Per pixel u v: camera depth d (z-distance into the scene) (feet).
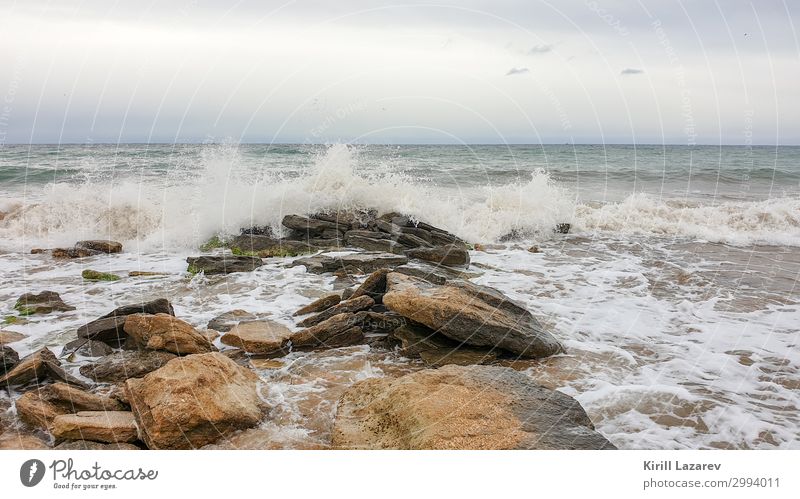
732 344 22.63
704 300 28.91
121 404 16.46
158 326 19.95
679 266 36.99
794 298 29.35
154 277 32.63
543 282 32.35
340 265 34.12
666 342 22.90
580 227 51.37
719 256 40.52
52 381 18.22
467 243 44.29
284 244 39.58
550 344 21.30
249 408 16.08
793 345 22.53
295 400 17.52
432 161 93.97
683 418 16.48
